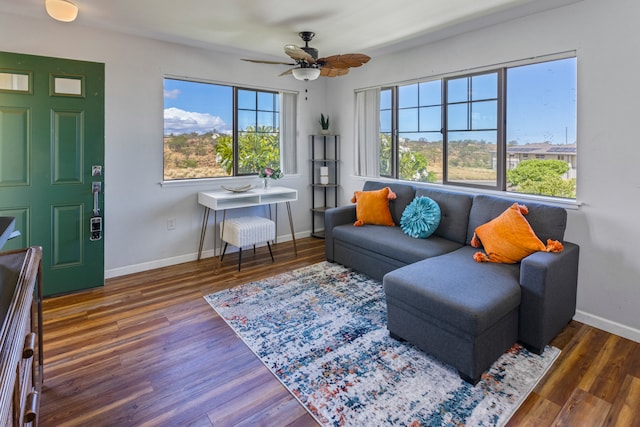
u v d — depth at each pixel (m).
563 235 2.58
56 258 3.08
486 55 3.22
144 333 2.50
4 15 2.88
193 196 4.04
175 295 3.13
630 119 2.39
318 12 2.90
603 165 2.53
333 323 2.64
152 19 3.05
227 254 4.31
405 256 3.04
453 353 2.03
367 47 3.84
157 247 3.83
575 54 2.66
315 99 4.96
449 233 3.25
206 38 3.56
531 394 1.89
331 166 5.15
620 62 2.41
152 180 3.73
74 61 3.02
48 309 2.85
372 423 1.70
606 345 2.37
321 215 5.25
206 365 2.15
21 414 1.10
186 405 1.83
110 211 3.50
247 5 2.75
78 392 1.90
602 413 1.76
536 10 2.81
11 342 0.88
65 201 3.08
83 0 2.64
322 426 1.69
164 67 3.68
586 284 2.65
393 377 2.03
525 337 2.28
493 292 2.10
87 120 3.12
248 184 4.38
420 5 2.75
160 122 3.71
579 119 2.63
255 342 2.39
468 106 3.49
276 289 3.25
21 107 2.85
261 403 1.84
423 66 3.77
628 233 2.44
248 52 4.05
